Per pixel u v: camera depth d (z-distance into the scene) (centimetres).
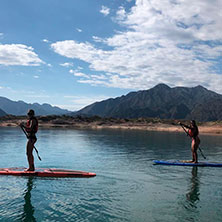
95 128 6806
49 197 737
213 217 612
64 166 1221
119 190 822
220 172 1148
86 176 993
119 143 2591
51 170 1047
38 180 923
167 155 1717
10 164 1257
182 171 1157
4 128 5778
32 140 1028
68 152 1789
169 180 975
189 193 805
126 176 1025
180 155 1723
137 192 806
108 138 3272
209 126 6147
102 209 651
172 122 8025
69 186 854
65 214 613
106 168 1188
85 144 2428
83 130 5506
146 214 624
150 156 1653
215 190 842
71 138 3164
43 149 1948
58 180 930
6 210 632
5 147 2031
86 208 656
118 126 7600
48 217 594
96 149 2017
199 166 1298
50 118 8538
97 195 764
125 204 691
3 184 861
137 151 1930
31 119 1027
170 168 1227
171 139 3284
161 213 631
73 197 741
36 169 1062
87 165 1260
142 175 1052
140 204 694
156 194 788
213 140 3228
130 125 7806
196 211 650
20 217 591
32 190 800
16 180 915
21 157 1495
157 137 3647
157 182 941
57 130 5306
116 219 589
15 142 2494
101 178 979
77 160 1420
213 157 1655
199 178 1018
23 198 724
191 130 1363
